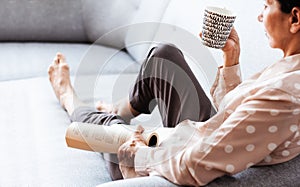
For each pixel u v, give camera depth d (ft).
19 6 7.88
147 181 3.69
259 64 5.00
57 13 7.99
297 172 3.75
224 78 4.70
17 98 6.08
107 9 7.82
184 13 6.43
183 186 3.67
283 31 3.73
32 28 7.97
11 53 7.41
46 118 5.65
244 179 3.66
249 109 3.52
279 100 3.47
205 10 4.34
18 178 4.54
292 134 3.58
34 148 5.04
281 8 3.64
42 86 6.48
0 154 4.91
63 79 6.08
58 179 4.52
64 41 8.20
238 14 5.52
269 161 3.76
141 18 7.25
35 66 7.07
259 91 3.60
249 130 3.49
